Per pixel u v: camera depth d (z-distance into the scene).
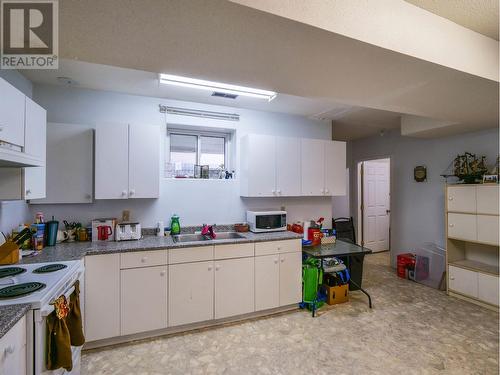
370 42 1.34
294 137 3.53
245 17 1.14
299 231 3.38
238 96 2.97
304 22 1.18
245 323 2.68
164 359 2.12
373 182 5.68
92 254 2.21
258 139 3.15
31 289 1.43
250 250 2.74
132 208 2.91
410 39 1.46
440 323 2.67
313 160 3.46
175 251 2.45
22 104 1.67
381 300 3.23
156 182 2.74
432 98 2.17
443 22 1.58
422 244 4.12
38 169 2.04
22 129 1.67
